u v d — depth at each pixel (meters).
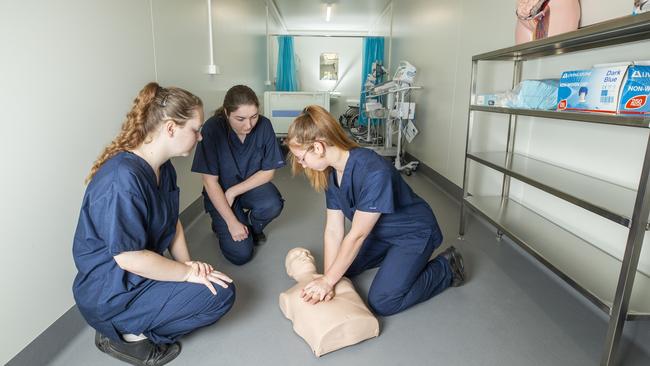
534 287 1.75
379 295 1.46
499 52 1.89
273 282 1.78
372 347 1.34
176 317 1.17
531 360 1.28
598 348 1.35
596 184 1.59
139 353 1.22
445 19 3.59
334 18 7.69
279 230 2.47
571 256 1.59
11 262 1.11
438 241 1.57
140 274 1.05
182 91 1.05
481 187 2.85
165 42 2.19
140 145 1.06
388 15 6.77
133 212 0.99
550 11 1.69
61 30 1.29
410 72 4.21
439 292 1.67
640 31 1.27
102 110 1.55
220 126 1.86
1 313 1.08
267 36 6.46
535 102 1.72
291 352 1.31
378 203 1.28
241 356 1.29
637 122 1.07
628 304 1.14
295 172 1.47
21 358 1.16
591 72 1.36
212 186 1.81
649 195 1.04
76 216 1.40
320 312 1.31
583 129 1.79
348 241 1.36
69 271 1.37
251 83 4.94
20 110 1.12
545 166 1.94
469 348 1.34
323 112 1.27
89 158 1.46
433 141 3.97
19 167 1.13
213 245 2.21
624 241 1.59
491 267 1.95
